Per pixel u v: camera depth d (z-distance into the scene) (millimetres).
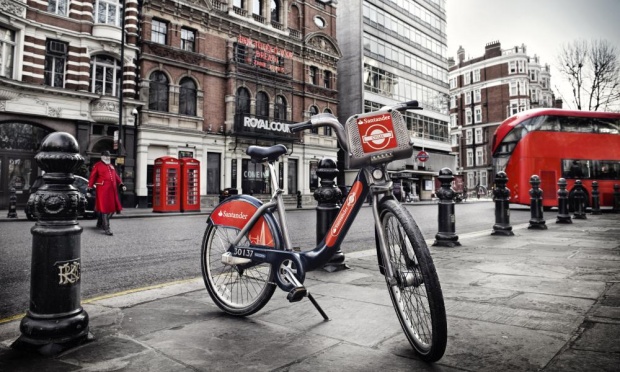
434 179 40062
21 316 3150
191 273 5031
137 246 7367
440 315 1957
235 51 25641
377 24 36188
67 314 2326
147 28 21750
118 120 20016
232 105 24781
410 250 2211
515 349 2221
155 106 22016
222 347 2318
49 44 18672
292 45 29094
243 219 3031
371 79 35219
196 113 23688
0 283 4438
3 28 17281
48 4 18812
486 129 61688
